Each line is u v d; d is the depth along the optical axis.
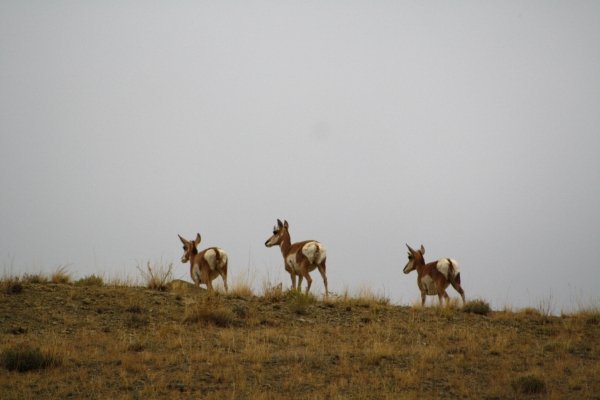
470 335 51.16
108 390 37.75
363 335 50.94
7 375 39.62
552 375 41.22
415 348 47.03
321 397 36.69
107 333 48.66
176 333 49.31
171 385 38.62
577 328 54.25
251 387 38.47
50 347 43.25
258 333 49.81
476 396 37.41
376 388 38.75
